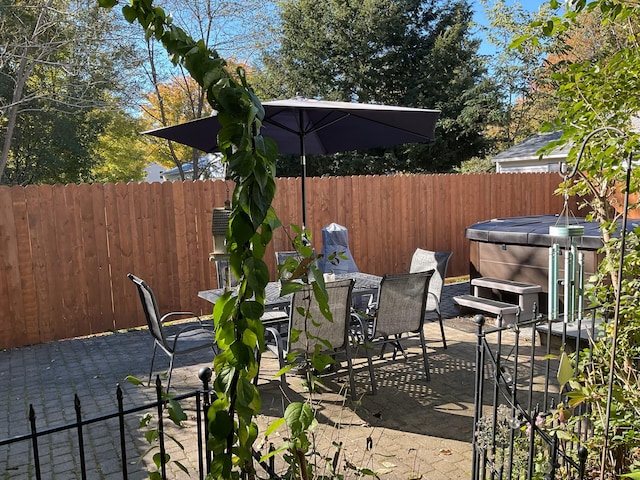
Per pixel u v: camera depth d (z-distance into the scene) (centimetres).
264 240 159
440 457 308
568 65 264
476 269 668
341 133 559
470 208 942
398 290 425
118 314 652
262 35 1502
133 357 539
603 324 262
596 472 242
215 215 378
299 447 174
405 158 2005
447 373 454
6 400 426
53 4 1091
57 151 1470
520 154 1487
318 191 781
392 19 1989
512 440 218
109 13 1153
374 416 353
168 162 2092
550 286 226
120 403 186
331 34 2033
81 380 471
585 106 248
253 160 146
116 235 645
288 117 506
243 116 150
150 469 306
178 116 1758
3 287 584
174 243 681
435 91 1998
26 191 592
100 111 1545
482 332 250
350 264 596
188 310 695
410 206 873
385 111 421
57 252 612
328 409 381
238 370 162
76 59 1183
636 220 535
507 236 610
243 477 187
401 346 488
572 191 262
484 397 398
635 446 233
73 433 357
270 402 395
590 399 233
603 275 260
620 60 246
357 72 1997
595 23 1402
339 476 197
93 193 629
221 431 164
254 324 162
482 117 1953
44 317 608
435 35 2064
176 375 475
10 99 1282
